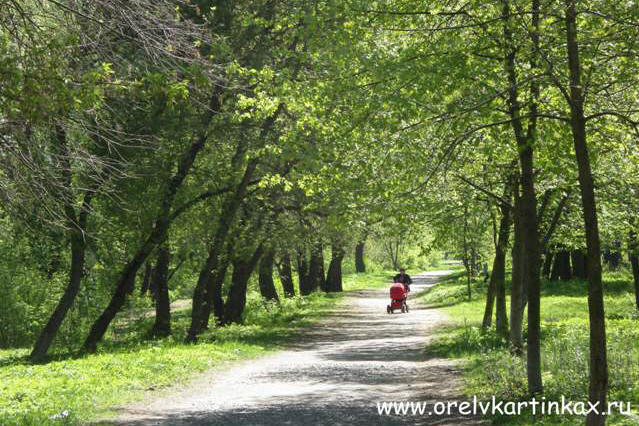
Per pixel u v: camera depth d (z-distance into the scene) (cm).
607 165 1716
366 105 1189
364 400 1386
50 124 1005
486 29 1153
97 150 1927
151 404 1347
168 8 1165
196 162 2661
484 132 1315
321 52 1367
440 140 1239
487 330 2631
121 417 1205
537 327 1241
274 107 1395
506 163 1817
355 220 1659
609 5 1019
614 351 1444
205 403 1366
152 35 1080
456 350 2148
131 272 2588
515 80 1176
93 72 905
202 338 2803
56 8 1062
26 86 877
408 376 1742
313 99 1301
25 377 1611
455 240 2889
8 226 1498
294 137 1439
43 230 1934
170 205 2427
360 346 2597
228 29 2069
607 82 1090
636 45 999
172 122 2047
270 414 1241
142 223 2388
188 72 1051
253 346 2506
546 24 1124
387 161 1277
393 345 2578
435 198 2119
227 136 2416
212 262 2836
